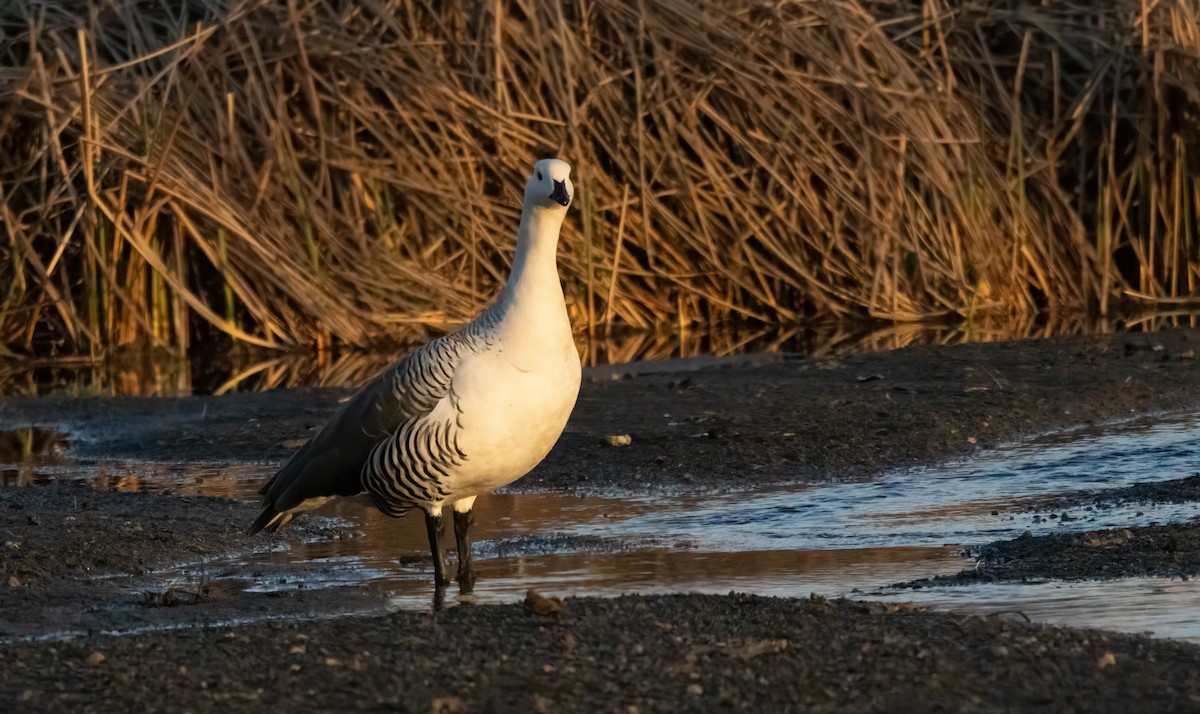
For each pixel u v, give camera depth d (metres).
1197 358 16.22
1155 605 7.75
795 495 11.30
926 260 20.95
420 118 19.84
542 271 8.72
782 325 20.92
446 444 8.62
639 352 18.69
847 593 8.38
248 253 19.08
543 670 6.79
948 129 21.22
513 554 9.81
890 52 21.41
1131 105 21.98
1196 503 10.17
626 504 11.24
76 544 9.89
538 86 20.41
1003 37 22.89
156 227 19.12
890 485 11.54
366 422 8.84
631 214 20.72
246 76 19.81
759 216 21.06
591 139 20.66
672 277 20.70
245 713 6.38
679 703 6.37
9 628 8.17
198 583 9.23
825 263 20.97
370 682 6.70
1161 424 13.45
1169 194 21.95
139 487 12.16
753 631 7.33
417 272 19.69
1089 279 21.70
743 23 20.84
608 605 7.88
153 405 15.63
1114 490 10.80
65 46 19.23
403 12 20.36
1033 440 13.02
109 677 6.86
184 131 18.97
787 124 20.64
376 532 10.62
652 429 13.56
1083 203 22.00
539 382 8.67
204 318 19.73
